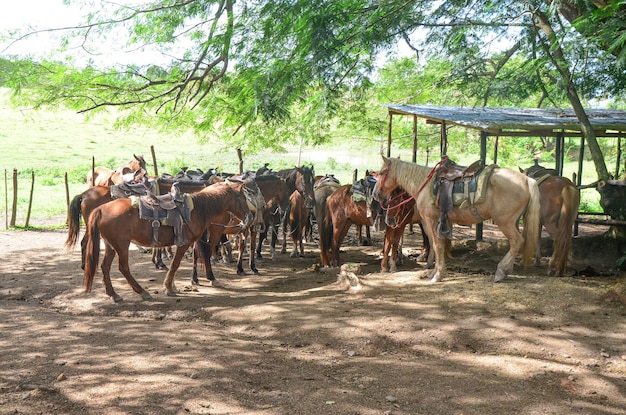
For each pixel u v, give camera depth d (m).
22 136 53.47
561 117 14.95
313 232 18.20
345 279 9.61
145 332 7.69
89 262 8.98
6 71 18.62
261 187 12.51
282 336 7.68
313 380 6.24
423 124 28.92
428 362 6.74
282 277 11.24
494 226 19.02
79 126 61.72
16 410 5.35
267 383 6.11
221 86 20.03
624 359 6.69
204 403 5.55
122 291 9.89
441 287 8.94
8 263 12.45
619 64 8.62
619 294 8.03
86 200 11.12
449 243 11.84
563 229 9.71
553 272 9.90
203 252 10.43
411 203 10.87
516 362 6.67
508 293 8.38
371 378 6.28
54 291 10.02
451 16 12.89
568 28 9.41
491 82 13.53
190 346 7.14
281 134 22.77
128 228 9.12
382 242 15.80
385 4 12.45
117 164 42.75
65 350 6.94
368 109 25.03
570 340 7.10
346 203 11.82
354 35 12.43
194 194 9.74
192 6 17.38
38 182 31.53
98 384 5.94
